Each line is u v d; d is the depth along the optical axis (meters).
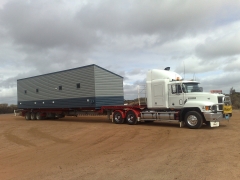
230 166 6.45
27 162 8.38
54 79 24.38
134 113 17.48
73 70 22.00
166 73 16.09
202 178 5.62
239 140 10.06
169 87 15.61
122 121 18.47
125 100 22.39
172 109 15.77
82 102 21.02
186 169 6.37
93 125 18.23
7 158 9.20
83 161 7.96
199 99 14.36
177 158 7.58
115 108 18.97
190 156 7.73
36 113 27.64
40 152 9.90
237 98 38.28
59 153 9.50
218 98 13.90
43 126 19.31
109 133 13.88
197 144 9.62
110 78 21.19
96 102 19.86
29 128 18.38
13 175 6.93
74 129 16.33
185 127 15.02
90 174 6.45
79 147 10.45
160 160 7.46
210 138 10.82
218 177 5.64
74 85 21.89
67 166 7.48
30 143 12.07
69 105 22.42
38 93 26.84
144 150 9.08
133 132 13.84
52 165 7.74
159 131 13.79
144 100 17.25
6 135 15.10
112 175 6.24
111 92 21.16
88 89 20.41
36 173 6.94
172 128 14.80
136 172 6.37
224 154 7.78
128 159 7.84
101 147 10.17
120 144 10.58
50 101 24.98
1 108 58.69
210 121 13.68
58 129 16.80
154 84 16.36
